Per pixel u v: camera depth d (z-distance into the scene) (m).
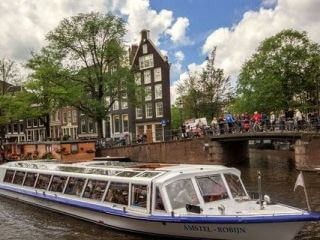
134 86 38.81
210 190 12.04
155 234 11.92
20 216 16.06
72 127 55.94
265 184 20.98
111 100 38.97
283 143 46.31
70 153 34.25
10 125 63.50
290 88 41.72
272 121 27.62
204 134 32.25
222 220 10.38
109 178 13.70
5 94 42.41
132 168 14.43
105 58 37.84
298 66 41.59
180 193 11.75
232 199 12.17
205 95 43.22
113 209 12.94
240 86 44.50
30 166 19.47
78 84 37.72
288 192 18.31
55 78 37.34
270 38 42.38
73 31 37.09
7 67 44.12
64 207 15.65
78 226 14.05
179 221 10.97
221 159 30.95
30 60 38.22
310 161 24.59
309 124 25.72
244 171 27.12
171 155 33.69
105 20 37.16
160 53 47.47
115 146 37.34
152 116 48.28
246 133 28.34
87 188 14.69
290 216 9.86
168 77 47.34
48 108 39.06
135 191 12.55
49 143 34.72
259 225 10.08
